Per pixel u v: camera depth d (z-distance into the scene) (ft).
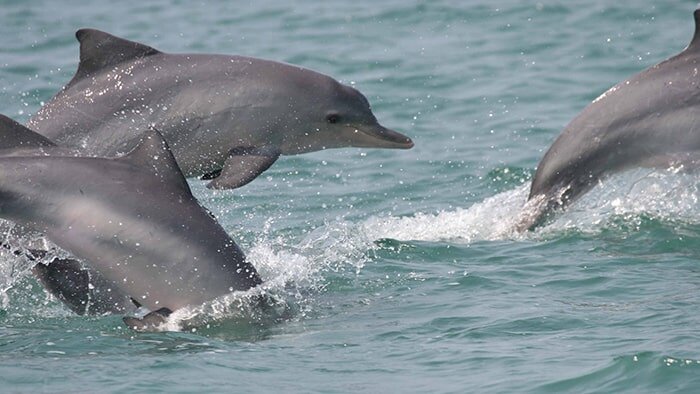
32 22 284.41
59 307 118.93
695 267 128.06
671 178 156.66
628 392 92.17
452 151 194.29
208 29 278.67
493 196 168.66
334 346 106.01
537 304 116.06
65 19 288.10
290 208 166.20
